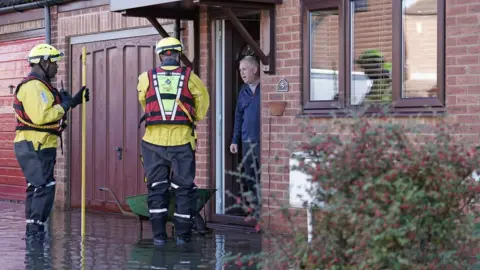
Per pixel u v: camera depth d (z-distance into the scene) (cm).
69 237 1134
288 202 752
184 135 1034
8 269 907
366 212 569
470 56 916
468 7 916
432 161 579
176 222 1050
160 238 1055
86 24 1441
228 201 1220
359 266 575
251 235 1123
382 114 720
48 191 1131
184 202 1041
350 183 581
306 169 594
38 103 1090
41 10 1548
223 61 1220
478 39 909
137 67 1353
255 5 1101
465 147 622
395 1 991
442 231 589
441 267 597
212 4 1062
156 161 1041
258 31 1203
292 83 1101
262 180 1125
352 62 1045
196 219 1123
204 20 1215
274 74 1122
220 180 1222
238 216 1188
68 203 1500
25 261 953
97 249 1030
